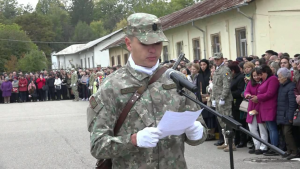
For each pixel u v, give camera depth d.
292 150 7.05
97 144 2.61
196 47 20.52
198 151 8.07
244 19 15.38
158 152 2.66
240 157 7.39
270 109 7.15
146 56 2.69
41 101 23.36
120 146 2.53
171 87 2.75
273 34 14.35
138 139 2.48
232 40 16.50
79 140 9.95
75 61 56.94
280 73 7.00
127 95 2.68
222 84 8.08
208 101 8.84
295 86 6.92
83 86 22.38
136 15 2.72
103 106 2.65
